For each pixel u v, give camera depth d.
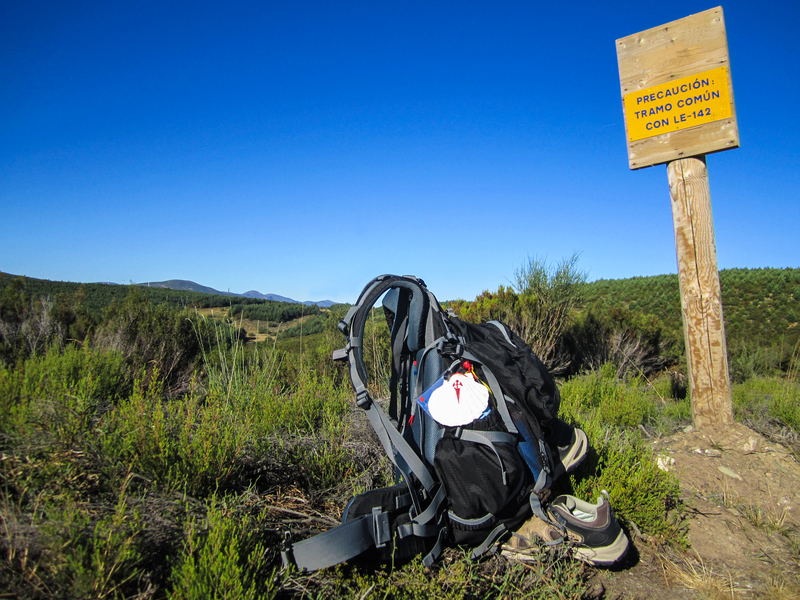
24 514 1.68
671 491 2.86
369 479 2.79
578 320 10.43
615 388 5.59
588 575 2.26
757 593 2.21
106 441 2.16
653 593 2.17
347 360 2.26
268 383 4.39
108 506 1.92
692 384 4.15
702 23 4.16
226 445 2.46
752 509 2.95
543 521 2.16
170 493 2.11
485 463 1.92
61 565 1.48
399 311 2.51
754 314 24.73
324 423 3.49
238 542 1.76
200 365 5.63
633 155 4.45
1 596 1.38
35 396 2.37
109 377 3.55
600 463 2.91
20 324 5.27
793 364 7.16
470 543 2.11
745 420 4.48
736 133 4.03
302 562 1.77
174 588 1.51
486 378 2.11
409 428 2.35
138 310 5.87
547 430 2.30
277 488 2.68
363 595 1.76
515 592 1.97
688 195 4.20
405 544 1.98
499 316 8.12
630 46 4.46
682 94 4.23
